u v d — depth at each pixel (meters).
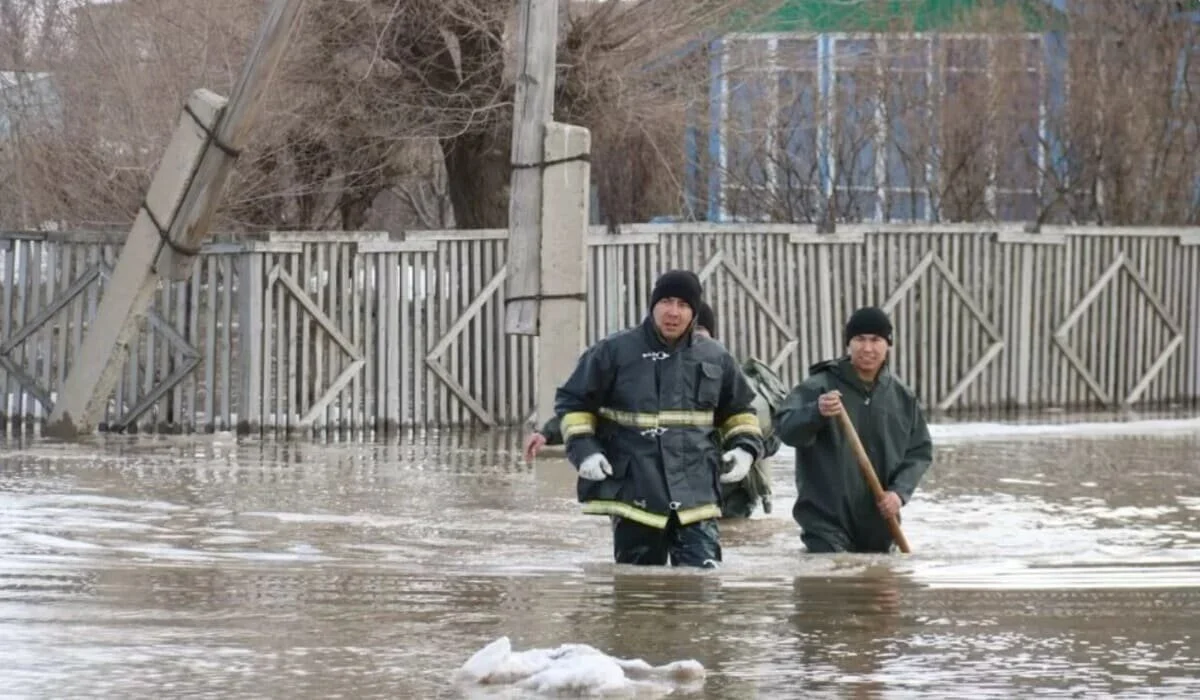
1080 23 59.19
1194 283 51.81
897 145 58.81
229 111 37.56
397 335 42.12
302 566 21.56
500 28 50.03
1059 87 59.22
